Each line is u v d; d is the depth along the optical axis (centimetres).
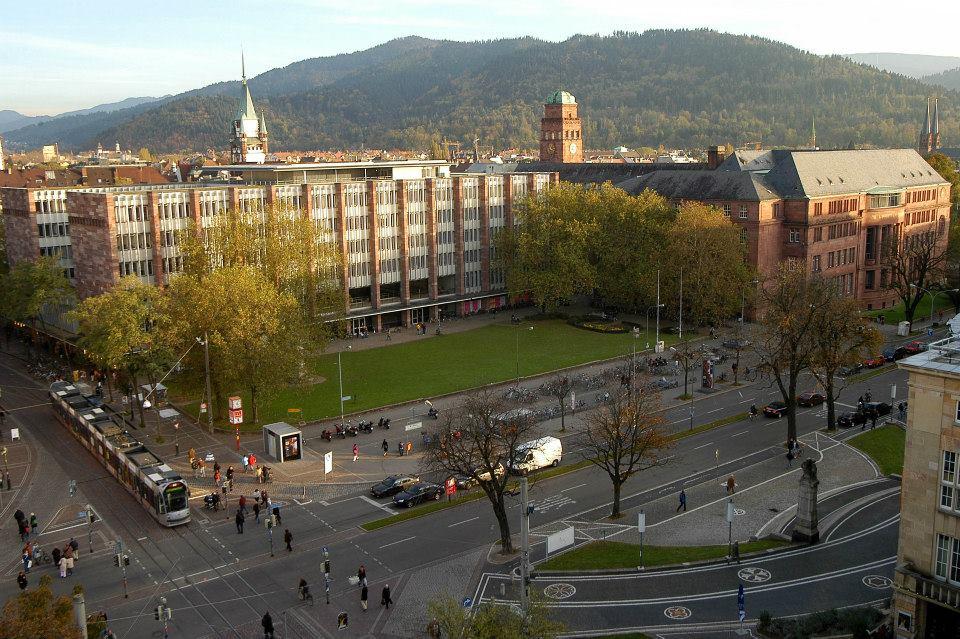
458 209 14225
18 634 3388
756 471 7288
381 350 11994
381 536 6119
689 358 10425
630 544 5862
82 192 11100
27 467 7762
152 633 4825
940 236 17175
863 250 15112
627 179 18638
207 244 10181
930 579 4247
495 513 5984
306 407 9294
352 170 13888
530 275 13588
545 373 10556
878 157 16000
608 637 4588
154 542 6094
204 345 8275
